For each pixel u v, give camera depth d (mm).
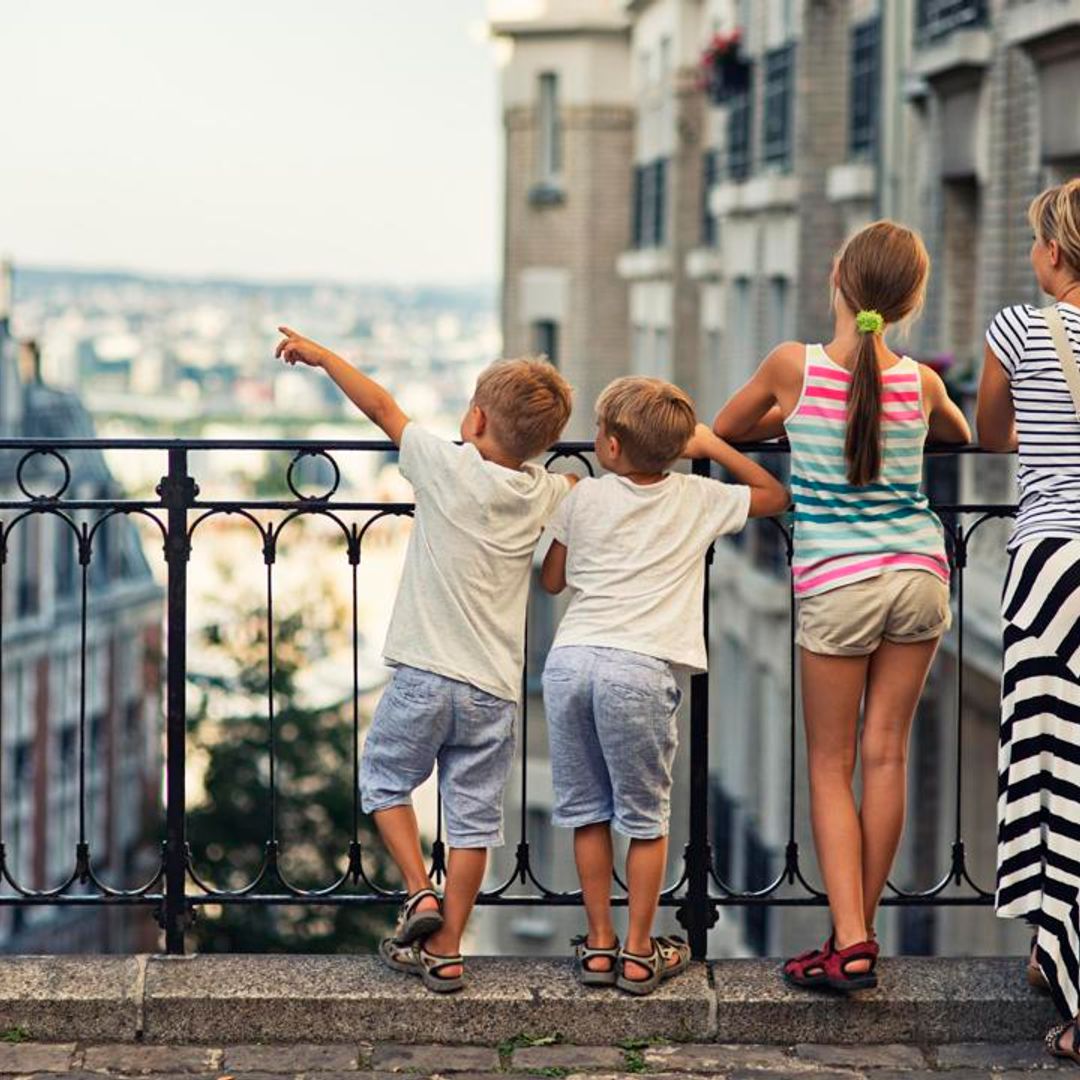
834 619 8062
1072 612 7828
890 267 7969
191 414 192375
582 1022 8273
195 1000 8250
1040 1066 8062
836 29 29094
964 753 19719
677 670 8188
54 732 68125
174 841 8648
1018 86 20406
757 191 31172
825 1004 8258
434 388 142000
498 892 8484
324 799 38688
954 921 19922
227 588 40031
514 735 8273
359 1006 8250
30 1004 8242
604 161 48969
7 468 65375
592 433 49312
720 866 30812
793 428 8102
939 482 20906
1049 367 7906
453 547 8078
